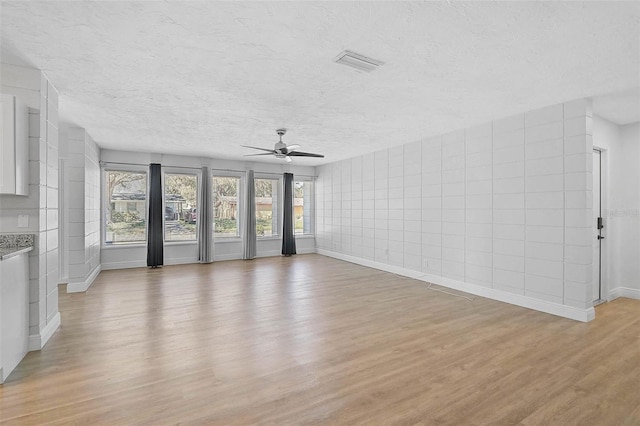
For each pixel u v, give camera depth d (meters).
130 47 2.50
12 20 2.12
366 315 3.85
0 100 2.54
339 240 8.22
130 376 2.42
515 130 4.30
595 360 2.69
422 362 2.66
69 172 4.89
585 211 3.63
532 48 2.49
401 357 2.76
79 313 3.89
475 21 2.13
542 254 4.01
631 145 4.50
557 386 2.30
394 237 6.42
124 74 3.00
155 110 4.08
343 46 2.49
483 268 4.71
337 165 8.27
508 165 4.39
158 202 6.90
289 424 1.88
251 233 8.10
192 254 7.52
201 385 2.30
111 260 6.64
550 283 3.93
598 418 1.95
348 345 3.00
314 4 1.96
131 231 6.94
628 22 2.12
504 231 4.44
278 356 2.77
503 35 2.31
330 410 2.02
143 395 2.17
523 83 3.20
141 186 7.04
